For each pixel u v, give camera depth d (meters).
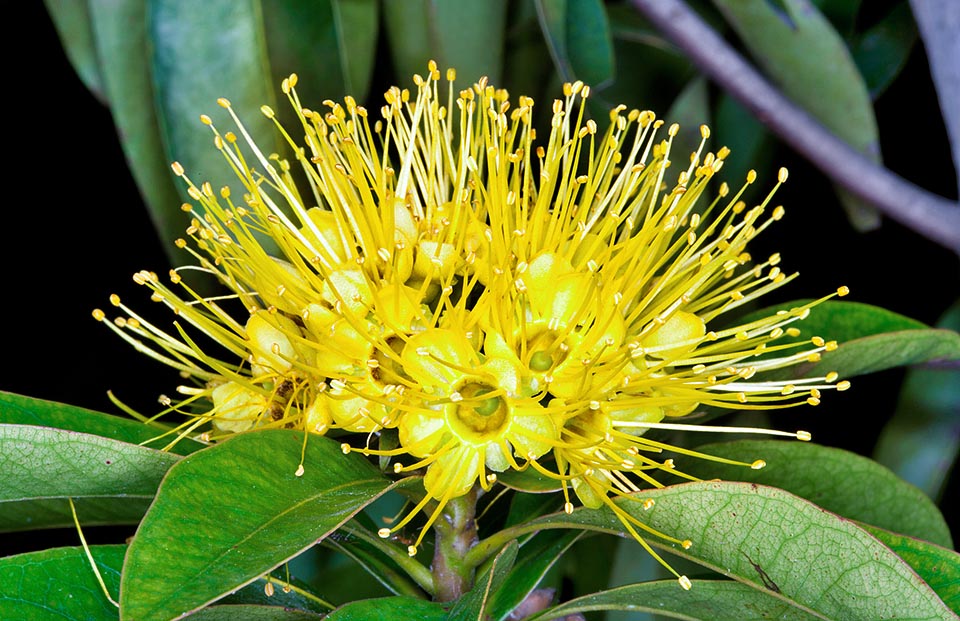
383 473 0.34
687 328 0.34
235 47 0.39
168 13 0.39
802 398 0.39
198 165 0.39
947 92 0.41
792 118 0.41
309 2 0.40
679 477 0.37
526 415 0.32
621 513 0.32
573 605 0.34
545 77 0.43
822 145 0.41
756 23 0.41
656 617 0.43
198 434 0.36
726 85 0.41
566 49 0.41
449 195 0.36
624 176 0.35
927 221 0.41
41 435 0.32
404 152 0.36
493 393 0.32
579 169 0.42
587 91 0.34
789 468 0.37
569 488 0.35
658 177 0.35
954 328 0.42
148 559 0.30
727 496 0.32
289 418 0.34
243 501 0.31
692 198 0.35
